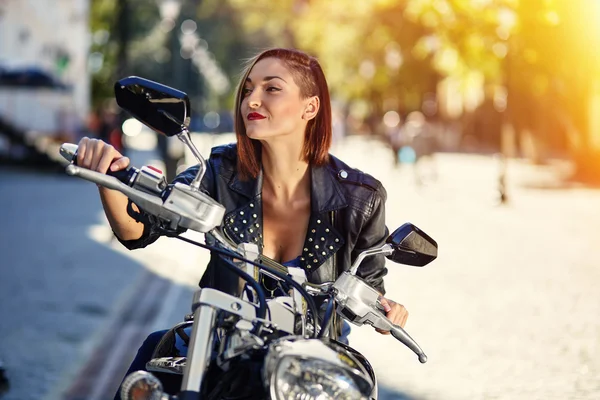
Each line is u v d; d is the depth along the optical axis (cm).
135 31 10800
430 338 1135
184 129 385
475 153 7119
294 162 440
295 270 420
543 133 6038
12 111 5281
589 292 1427
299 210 443
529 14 2820
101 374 984
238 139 440
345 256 445
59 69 6494
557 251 1886
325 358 346
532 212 2719
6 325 1212
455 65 3581
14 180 4025
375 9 4875
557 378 953
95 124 5509
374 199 445
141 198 371
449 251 1889
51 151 4688
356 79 7581
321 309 429
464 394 901
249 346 367
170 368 412
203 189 439
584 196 3244
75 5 7412
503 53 3061
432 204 2998
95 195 3344
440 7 3058
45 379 959
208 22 10469
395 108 8350
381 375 971
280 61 432
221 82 11094
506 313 1274
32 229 2292
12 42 5222
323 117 440
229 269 397
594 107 4450
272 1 9306
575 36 2838
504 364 1009
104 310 1320
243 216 438
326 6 6353
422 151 4153
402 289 1467
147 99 385
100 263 1762
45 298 1402
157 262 1808
